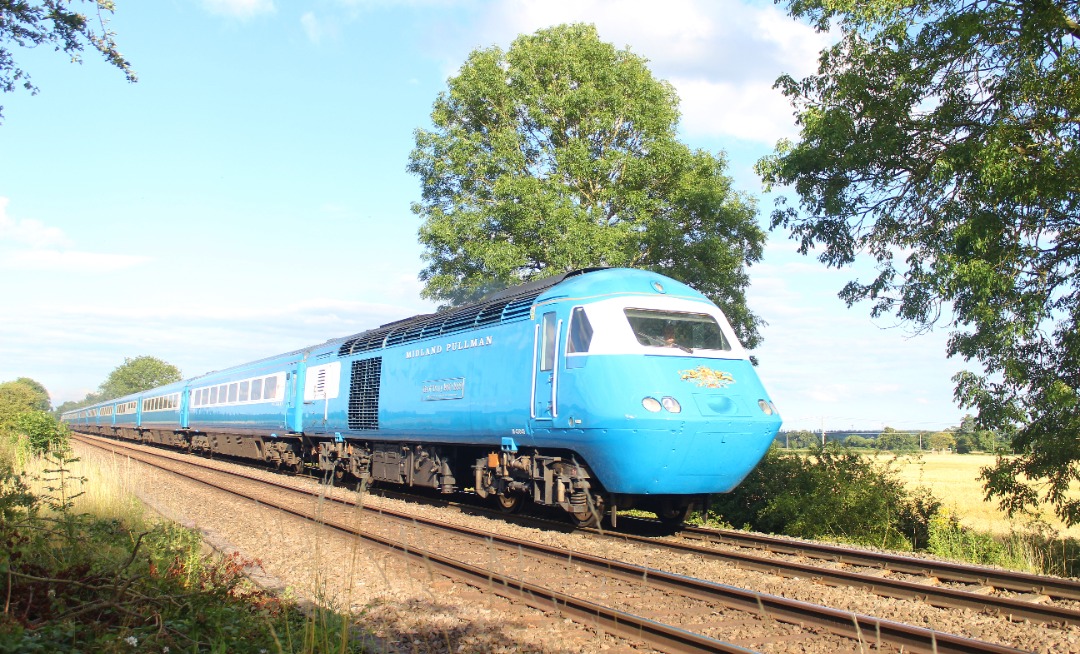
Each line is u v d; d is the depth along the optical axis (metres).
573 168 24.44
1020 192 12.82
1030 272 14.23
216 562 8.41
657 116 26.16
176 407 36.09
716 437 10.60
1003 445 14.29
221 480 19.86
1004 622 6.58
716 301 25.05
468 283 25.41
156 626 5.70
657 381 10.52
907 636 5.79
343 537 10.86
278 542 10.62
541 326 11.85
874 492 12.87
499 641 6.09
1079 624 6.40
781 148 17.28
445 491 14.85
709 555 9.59
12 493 7.20
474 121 26.84
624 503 11.72
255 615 6.43
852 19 15.34
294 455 23.02
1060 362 13.77
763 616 6.59
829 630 6.21
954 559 10.99
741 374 11.34
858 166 15.88
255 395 25.27
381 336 17.66
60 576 6.07
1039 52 13.37
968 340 13.80
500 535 11.16
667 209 25.94
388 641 6.07
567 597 6.83
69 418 80.25
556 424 11.23
